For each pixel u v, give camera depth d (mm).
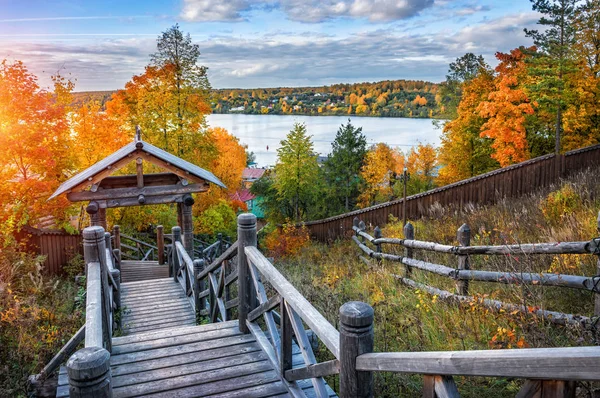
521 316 3904
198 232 25812
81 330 4426
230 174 40125
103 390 1864
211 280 5719
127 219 19641
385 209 18812
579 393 2529
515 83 21906
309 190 32531
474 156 27031
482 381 3412
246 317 4379
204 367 3764
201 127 26078
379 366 1980
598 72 21000
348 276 7969
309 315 2695
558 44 21297
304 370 3055
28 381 4766
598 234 5453
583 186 8883
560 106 20656
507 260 4824
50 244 14570
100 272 3855
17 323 6555
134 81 26234
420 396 3486
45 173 14367
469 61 32156
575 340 3395
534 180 18078
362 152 39031
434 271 5723
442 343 4172
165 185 11461
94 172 10469
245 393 3381
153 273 12633
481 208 12242
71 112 17844
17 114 13344
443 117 33375
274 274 3447
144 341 4242
